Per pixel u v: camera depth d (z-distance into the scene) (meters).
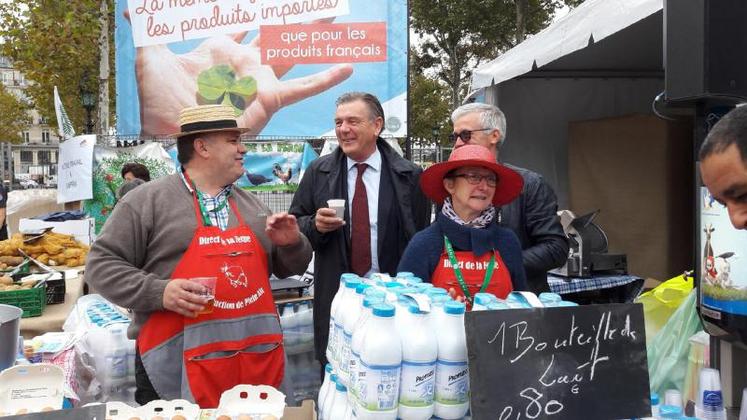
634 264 7.03
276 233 2.49
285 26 7.23
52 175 34.91
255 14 7.25
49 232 5.20
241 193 2.67
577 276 4.66
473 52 28.67
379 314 1.41
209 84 7.38
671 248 6.99
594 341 1.45
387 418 1.41
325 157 3.48
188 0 7.32
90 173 7.80
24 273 4.32
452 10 24.05
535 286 3.09
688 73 1.83
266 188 7.29
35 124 63.00
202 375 2.31
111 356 3.18
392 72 7.18
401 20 7.16
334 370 1.73
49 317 3.61
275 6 7.22
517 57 5.82
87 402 3.09
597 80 7.46
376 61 7.18
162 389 2.34
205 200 2.47
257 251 2.49
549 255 3.04
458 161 2.18
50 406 1.84
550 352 1.42
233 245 2.42
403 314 1.46
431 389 1.45
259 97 7.32
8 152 15.88
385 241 3.27
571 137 7.30
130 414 1.78
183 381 2.31
